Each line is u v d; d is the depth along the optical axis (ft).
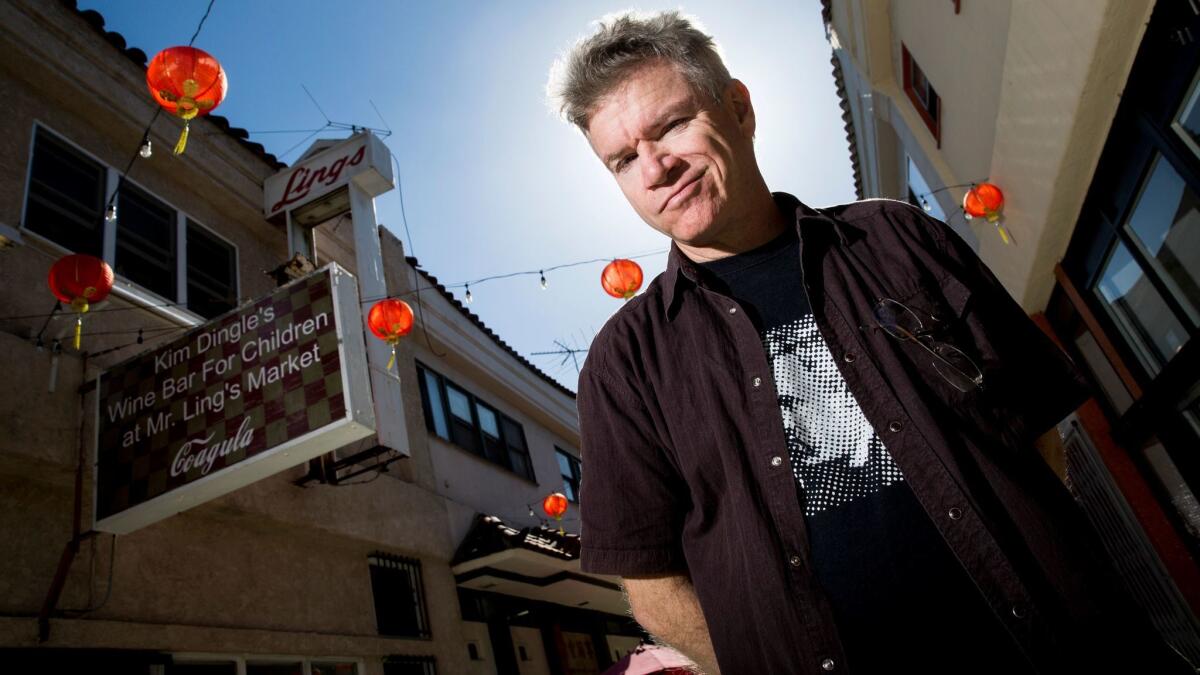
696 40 5.23
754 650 4.52
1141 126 18.51
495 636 34.76
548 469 50.26
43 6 23.38
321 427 17.13
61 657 16.34
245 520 22.66
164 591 19.52
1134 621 4.02
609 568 5.17
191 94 15.10
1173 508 24.48
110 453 18.58
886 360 4.62
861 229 5.20
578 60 5.24
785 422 4.70
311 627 23.79
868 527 4.26
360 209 29.96
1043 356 4.88
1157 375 21.80
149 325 23.04
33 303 19.71
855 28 36.88
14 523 16.97
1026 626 3.89
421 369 39.73
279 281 28.12
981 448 4.36
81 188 23.35
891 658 4.03
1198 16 15.11
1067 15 17.81
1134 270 21.70
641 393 5.36
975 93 26.68
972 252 5.23
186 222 27.12
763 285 5.23
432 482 35.12
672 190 5.08
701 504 4.94
